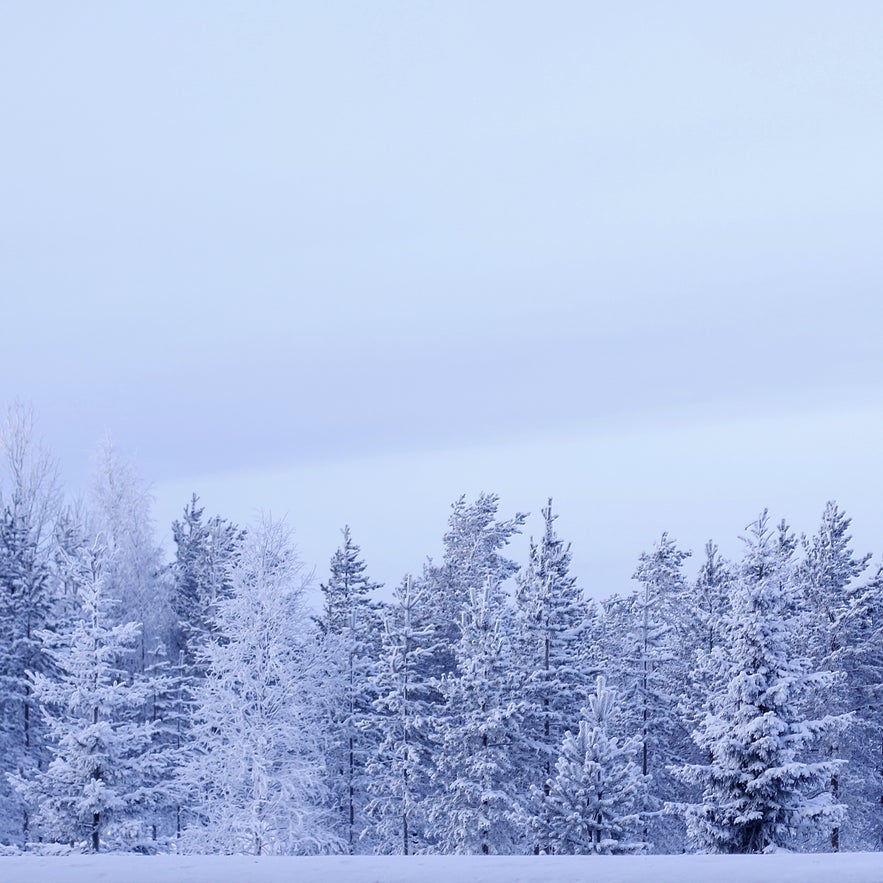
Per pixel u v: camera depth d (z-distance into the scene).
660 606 45.50
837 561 43.25
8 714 41.31
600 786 26.61
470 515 52.56
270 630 32.75
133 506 53.53
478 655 34.38
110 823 27.12
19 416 55.12
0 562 42.78
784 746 25.44
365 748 40.38
